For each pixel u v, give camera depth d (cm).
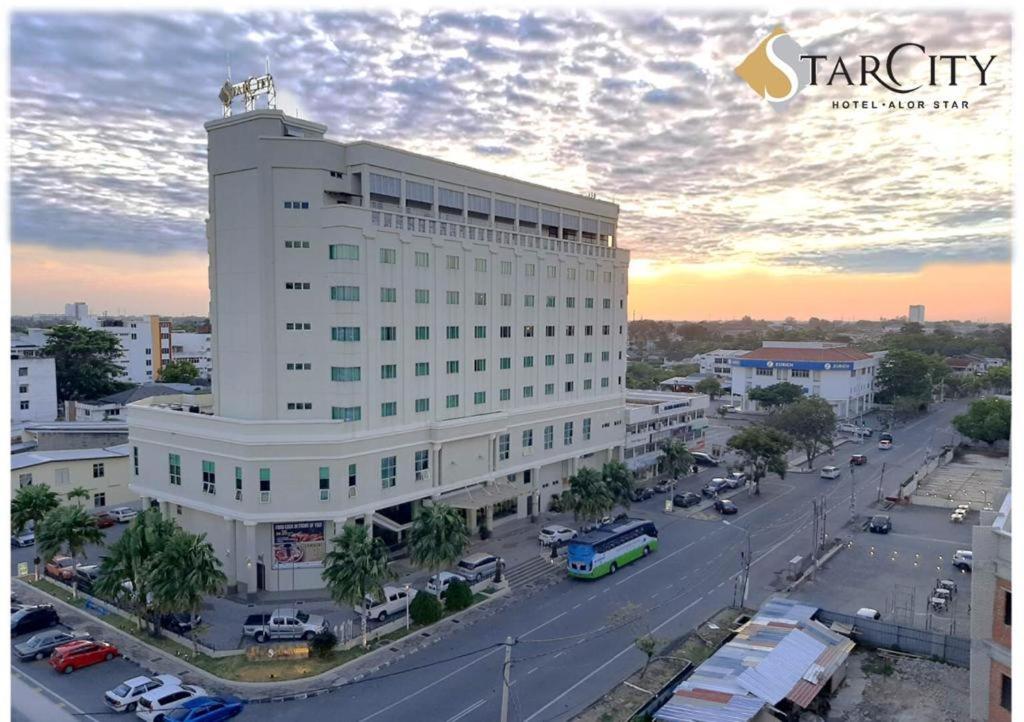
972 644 3475
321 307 5347
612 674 4119
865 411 15238
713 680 3728
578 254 7788
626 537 5978
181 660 4197
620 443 8506
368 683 3972
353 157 5519
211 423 5309
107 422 9162
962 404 16650
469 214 6625
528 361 7188
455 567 5469
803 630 4344
